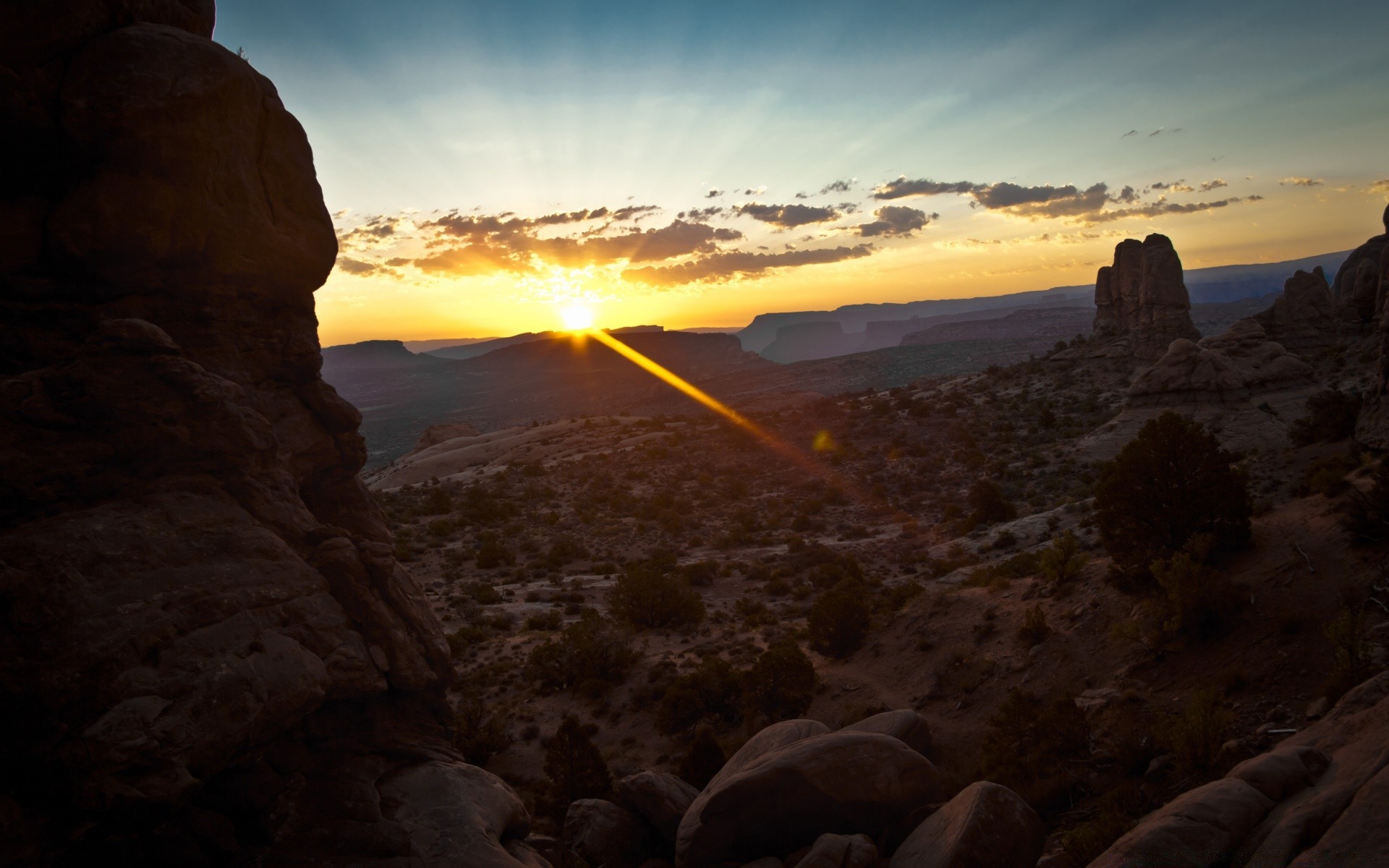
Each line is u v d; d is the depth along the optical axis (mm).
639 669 35844
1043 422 87500
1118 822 11930
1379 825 7273
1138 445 22906
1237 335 67688
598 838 17078
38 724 8328
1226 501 21672
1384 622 15391
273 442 12578
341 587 12328
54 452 10219
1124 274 101812
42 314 11375
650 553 71875
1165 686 18016
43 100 11211
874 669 28641
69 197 11438
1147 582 22500
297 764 11266
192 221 12180
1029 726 17688
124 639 9039
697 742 22531
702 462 109500
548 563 67875
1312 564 18922
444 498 95500
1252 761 9828
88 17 11594
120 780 8375
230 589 10422
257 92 13367
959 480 78500
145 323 11125
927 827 13016
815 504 79750
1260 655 16922
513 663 38656
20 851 8117
